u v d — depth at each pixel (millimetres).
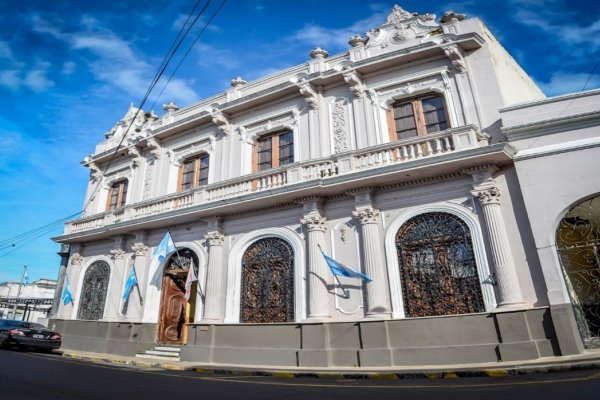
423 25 12055
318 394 6113
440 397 5492
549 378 6375
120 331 13625
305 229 11180
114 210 15578
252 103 13891
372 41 12664
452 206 9680
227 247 12438
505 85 11414
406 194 10273
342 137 12148
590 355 7637
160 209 14094
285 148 13375
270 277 11414
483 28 11477
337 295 10242
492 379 6758
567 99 9422
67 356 12758
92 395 5789
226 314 11609
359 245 10398
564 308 8078
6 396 5469
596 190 8555
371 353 9039
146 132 16609
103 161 18375
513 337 8180
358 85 12188
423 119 11492
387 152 10484
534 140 9422
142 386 6820
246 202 11656
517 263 8883
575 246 8797
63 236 16656
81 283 16297
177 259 13711
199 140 15188
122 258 14992
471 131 9625
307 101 12812
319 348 9680
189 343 11688
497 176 9594
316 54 13312
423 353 8672
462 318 8719
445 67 11367
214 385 7148
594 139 8859
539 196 8969
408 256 9836
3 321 13156
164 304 13461
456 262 9320
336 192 10844
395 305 9492
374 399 5605
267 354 10242
